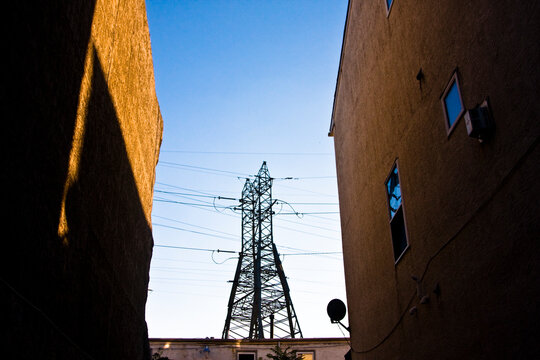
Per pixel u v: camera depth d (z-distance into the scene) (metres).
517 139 4.75
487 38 5.34
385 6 9.45
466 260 5.83
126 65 8.78
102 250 7.69
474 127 5.22
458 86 6.04
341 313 11.59
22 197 4.66
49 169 5.31
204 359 23.53
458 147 6.07
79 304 6.62
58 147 5.54
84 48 6.31
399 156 8.48
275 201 41.59
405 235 8.34
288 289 36.16
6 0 4.17
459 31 6.05
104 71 7.30
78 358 6.56
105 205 7.75
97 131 7.09
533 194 4.49
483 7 5.42
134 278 10.44
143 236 11.28
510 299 4.86
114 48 7.86
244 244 41.66
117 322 8.98
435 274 6.75
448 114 6.44
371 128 10.51
